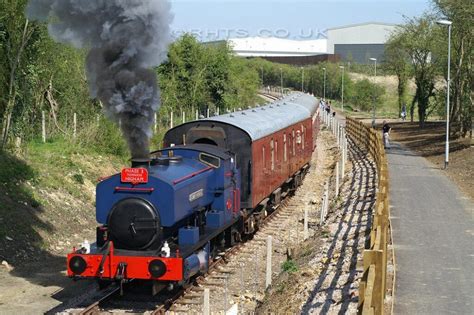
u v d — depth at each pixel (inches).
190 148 663.1
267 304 583.8
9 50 1055.0
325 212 938.1
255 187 774.5
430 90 2406.5
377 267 396.5
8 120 1047.0
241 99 2393.0
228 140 750.5
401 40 2436.0
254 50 5871.1
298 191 1197.1
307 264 676.1
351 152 1696.6
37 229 788.6
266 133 845.2
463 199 970.7
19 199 834.8
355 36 5753.0
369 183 1115.3
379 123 2802.7
